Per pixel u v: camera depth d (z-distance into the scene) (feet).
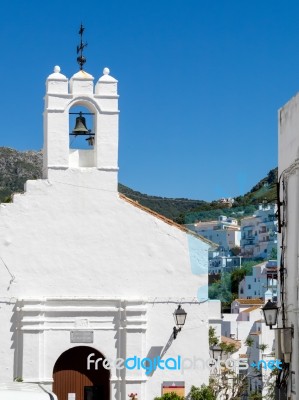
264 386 131.75
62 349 99.45
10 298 98.89
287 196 94.63
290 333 91.50
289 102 94.38
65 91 101.96
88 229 101.55
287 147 95.30
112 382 100.12
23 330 98.48
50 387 98.68
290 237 93.30
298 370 88.89
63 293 100.32
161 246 102.42
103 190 102.22
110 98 102.94
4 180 488.02
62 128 101.81
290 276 93.04
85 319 100.27
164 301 101.76
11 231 99.86
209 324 109.81
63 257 100.68
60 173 101.50
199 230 329.72
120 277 101.55
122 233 102.06
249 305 277.03
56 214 101.04
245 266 320.91
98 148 102.47
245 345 206.28
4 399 58.80
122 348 100.58
